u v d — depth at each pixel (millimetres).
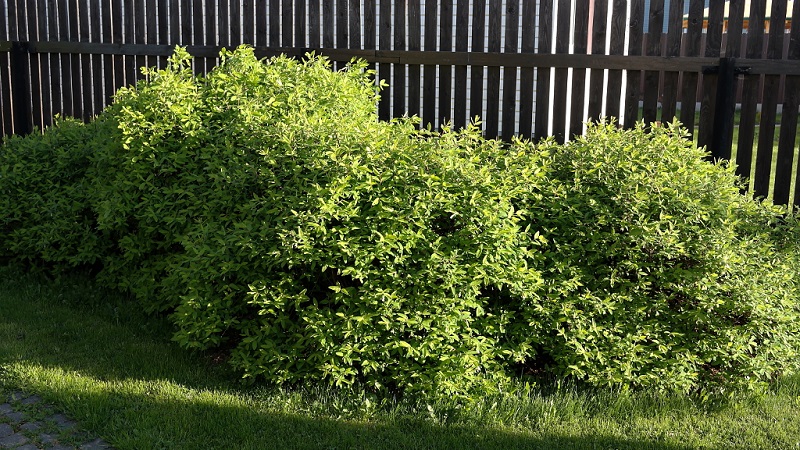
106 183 5789
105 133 6004
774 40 5703
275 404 4250
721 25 5824
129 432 3902
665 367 4434
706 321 4438
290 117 4836
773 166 11672
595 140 4957
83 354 4875
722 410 4352
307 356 4453
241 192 4746
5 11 8125
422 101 7336
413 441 3891
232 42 7172
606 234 4543
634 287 4531
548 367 4652
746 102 5836
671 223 4488
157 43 7457
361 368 4484
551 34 6281
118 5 7562
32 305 5727
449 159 4500
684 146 5176
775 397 4520
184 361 4809
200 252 4539
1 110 8203
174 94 5320
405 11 6625
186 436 3893
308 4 6887
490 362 4434
